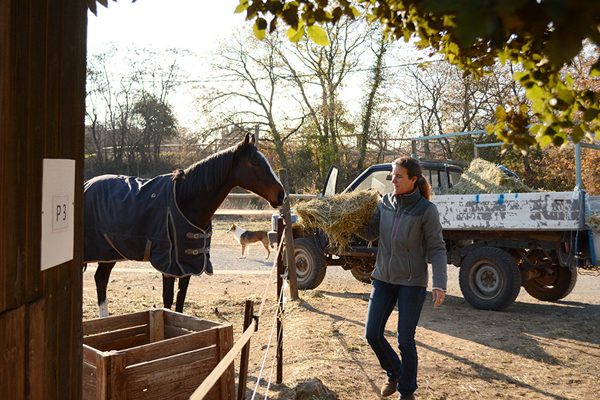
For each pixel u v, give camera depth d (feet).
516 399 10.80
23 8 3.45
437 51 4.27
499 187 19.35
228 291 23.17
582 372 12.41
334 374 11.76
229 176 13.10
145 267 29.96
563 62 1.76
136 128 91.50
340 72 80.38
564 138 3.52
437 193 21.02
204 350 8.42
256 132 53.16
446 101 82.38
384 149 83.35
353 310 18.76
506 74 70.64
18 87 3.38
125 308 18.52
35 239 3.68
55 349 4.06
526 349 14.19
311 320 16.96
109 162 91.91
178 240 12.30
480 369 12.60
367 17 4.42
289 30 4.43
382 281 10.36
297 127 82.99
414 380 9.87
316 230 22.61
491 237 19.54
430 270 29.81
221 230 51.31
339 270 30.86
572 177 61.82
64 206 4.17
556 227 17.35
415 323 9.86
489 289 19.30
